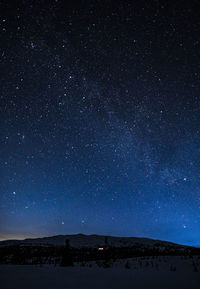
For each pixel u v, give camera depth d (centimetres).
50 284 819
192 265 1375
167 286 754
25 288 750
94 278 952
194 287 733
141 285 778
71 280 905
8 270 1269
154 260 1700
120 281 868
